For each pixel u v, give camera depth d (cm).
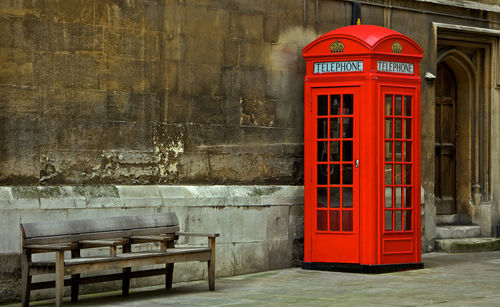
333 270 1066
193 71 1030
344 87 1059
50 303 852
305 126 1081
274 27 1116
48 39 902
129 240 888
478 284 957
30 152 888
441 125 1391
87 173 930
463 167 1398
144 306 816
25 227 796
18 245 860
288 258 1112
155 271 923
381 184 1050
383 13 1237
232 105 1070
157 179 992
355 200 1052
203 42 1041
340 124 1062
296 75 1140
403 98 1074
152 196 971
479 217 1384
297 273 1058
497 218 1396
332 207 1068
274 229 1095
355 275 1033
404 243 1077
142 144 978
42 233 807
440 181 1386
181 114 1017
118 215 936
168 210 984
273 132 1112
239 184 1073
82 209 906
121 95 960
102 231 861
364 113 1045
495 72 1393
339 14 1189
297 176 1139
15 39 880
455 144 1402
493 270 1084
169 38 1007
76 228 838
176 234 938
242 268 1058
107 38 948
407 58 1081
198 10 1036
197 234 927
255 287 946
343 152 1059
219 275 1034
